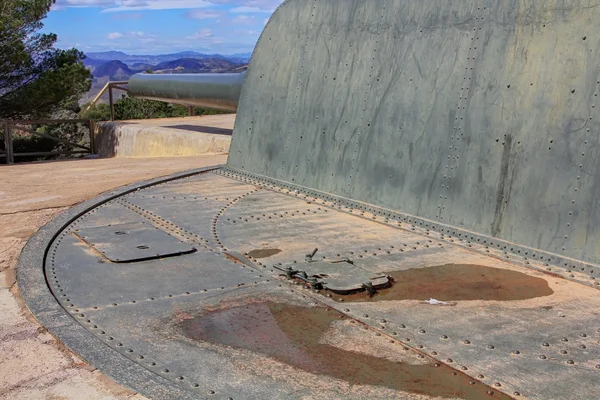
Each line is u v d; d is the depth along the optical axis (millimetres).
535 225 4203
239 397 2381
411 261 4082
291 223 5105
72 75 17125
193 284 3666
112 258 4145
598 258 3816
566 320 3094
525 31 4484
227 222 5152
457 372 2561
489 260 4082
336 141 6012
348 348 2797
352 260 4109
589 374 2535
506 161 4445
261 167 7059
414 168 5156
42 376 2586
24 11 17250
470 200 4668
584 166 3971
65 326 3049
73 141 18234
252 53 7543
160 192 6477
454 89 4918
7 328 3074
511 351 2750
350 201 5672
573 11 4191
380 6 5801
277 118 6891
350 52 6051
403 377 2525
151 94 13781
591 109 3979
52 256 4262
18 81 17172
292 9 6977
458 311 3225
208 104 12555
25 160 17453
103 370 2604
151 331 3010
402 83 5402
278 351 2773
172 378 2541
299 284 3660
